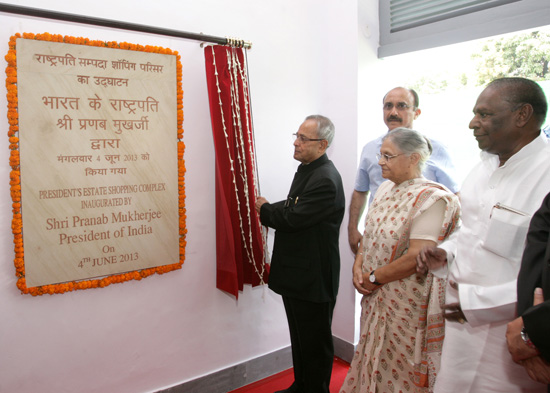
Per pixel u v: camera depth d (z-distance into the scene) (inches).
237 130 85.0
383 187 72.1
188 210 85.4
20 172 66.9
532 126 48.5
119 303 78.7
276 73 96.9
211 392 91.0
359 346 70.8
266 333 99.5
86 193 72.9
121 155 75.9
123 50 74.6
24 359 70.2
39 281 69.5
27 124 66.9
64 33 69.7
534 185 47.7
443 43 88.9
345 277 105.1
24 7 62.1
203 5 84.2
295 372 85.0
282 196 100.6
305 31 101.2
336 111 104.8
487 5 83.5
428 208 60.6
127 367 80.5
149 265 80.4
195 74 84.1
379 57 102.5
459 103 97.3
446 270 58.1
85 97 71.6
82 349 75.4
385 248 64.6
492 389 50.7
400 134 64.4
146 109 77.9
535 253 41.1
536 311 36.1
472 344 52.4
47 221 69.6
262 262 88.8
